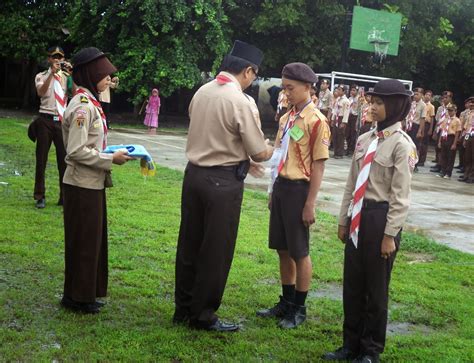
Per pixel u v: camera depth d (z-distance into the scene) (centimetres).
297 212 421
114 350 371
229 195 395
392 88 353
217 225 396
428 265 618
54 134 715
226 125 392
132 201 809
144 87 2047
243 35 2316
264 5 2131
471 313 480
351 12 2169
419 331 446
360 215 361
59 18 2269
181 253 417
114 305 449
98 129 418
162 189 909
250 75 409
